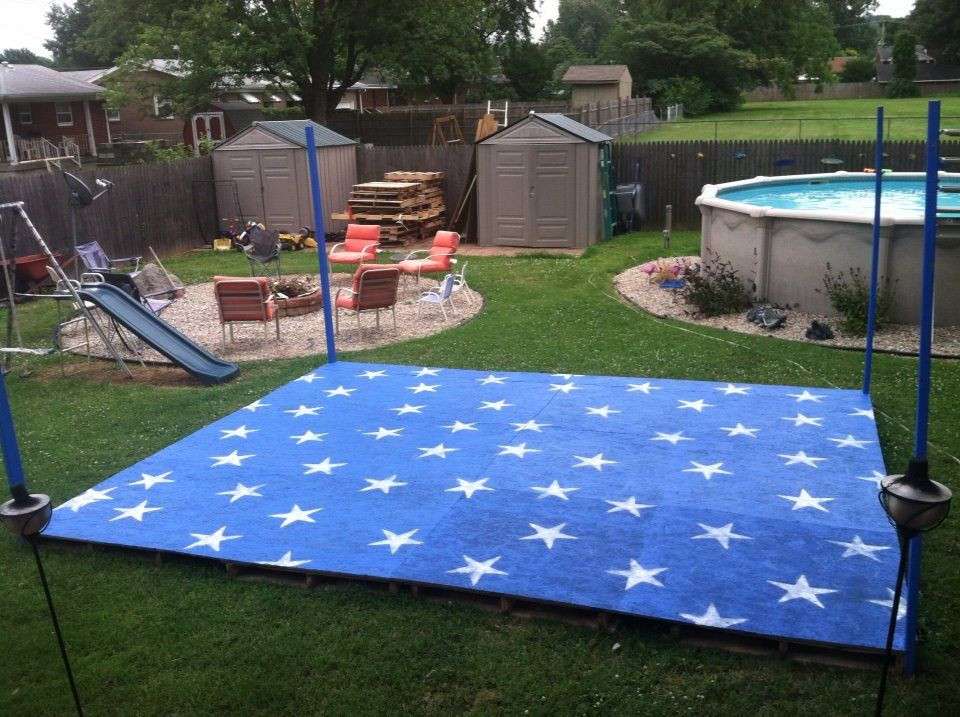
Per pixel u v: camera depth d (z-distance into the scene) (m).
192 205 18.97
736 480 6.11
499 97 54.59
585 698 4.03
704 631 4.43
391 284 10.98
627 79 55.25
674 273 13.13
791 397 7.92
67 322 10.89
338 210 19.72
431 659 4.36
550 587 4.76
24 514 3.67
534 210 17.31
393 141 37.34
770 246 11.44
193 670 4.36
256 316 10.61
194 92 29.17
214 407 8.51
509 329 11.02
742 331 10.64
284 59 30.84
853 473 6.17
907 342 9.74
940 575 4.90
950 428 7.19
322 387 8.73
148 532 5.64
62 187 15.44
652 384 8.45
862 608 4.46
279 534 5.55
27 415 8.48
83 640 4.64
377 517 5.74
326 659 4.39
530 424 7.41
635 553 5.12
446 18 33.75
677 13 57.88
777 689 4.02
